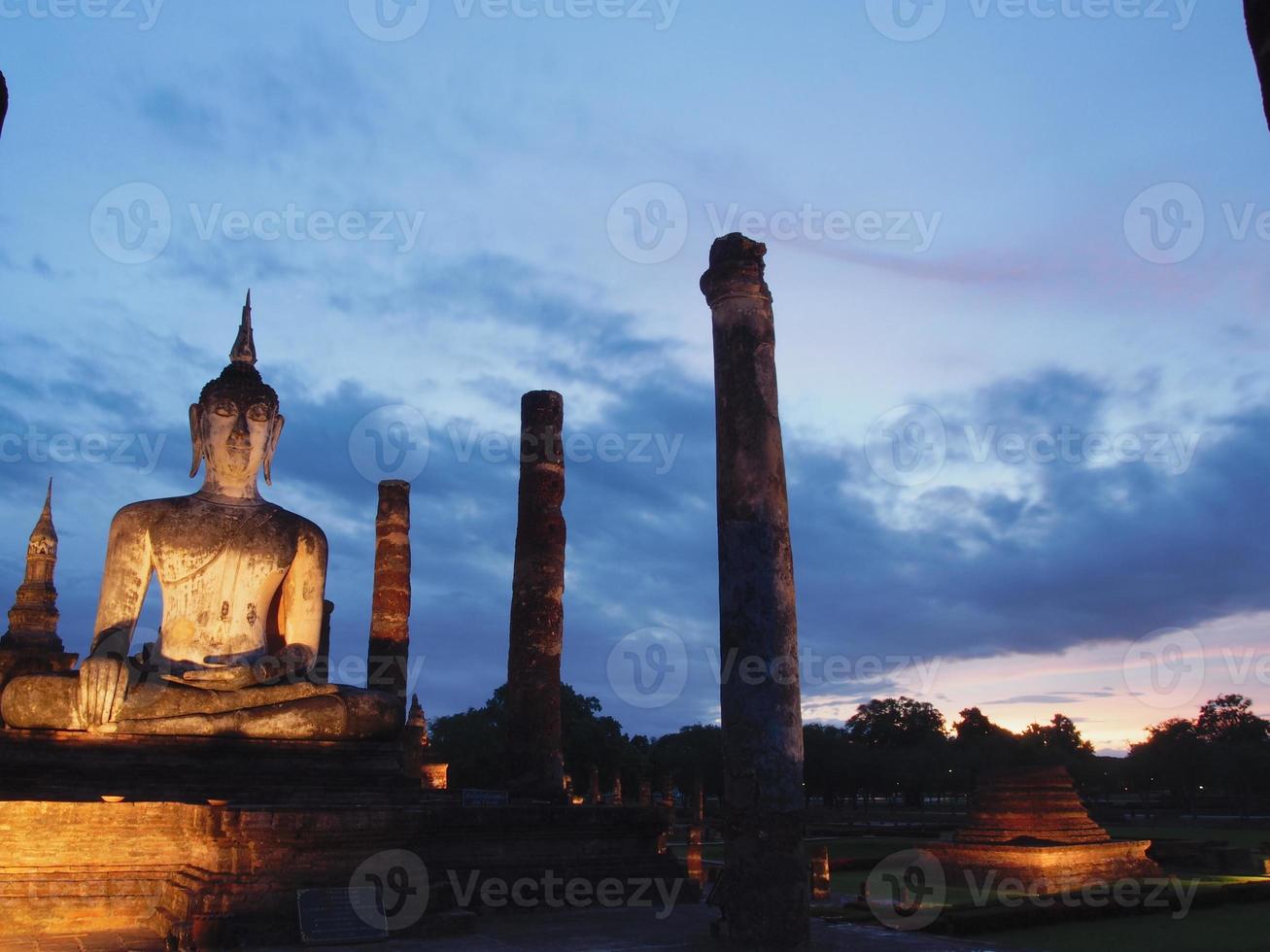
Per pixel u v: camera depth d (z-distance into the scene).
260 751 15.73
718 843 35.44
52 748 14.73
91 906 11.76
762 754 10.59
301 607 18.30
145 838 12.20
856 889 20.05
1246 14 5.22
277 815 11.30
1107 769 82.88
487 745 61.53
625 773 64.06
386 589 22.66
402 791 15.59
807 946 10.23
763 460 11.36
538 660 18.48
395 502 23.31
